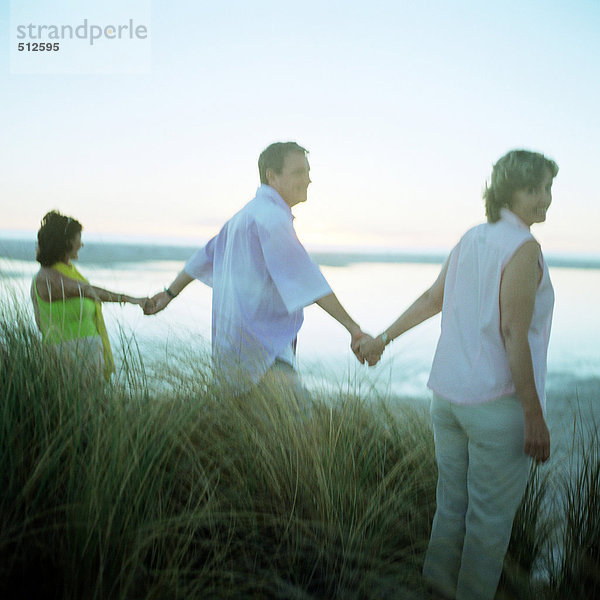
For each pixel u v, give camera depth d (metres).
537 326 1.83
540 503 2.18
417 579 1.87
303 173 2.79
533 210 1.83
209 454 2.14
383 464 2.29
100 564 1.49
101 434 1.80
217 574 1.69
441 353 1.97
